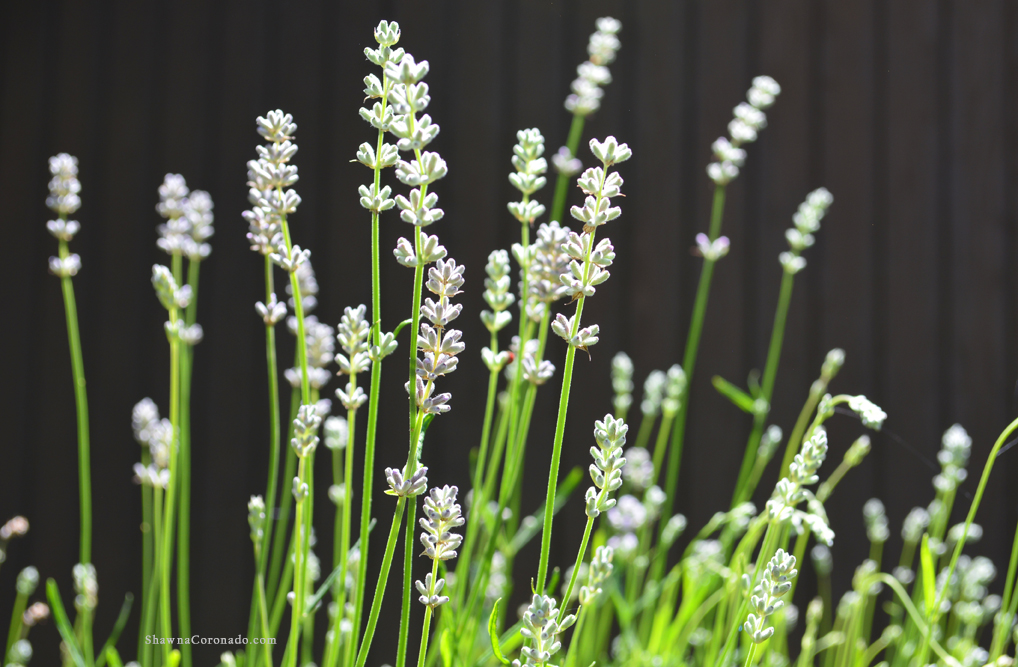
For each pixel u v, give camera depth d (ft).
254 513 3.34
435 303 3.02
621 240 9.30
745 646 3.98
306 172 9.21
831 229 9.41
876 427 3.25
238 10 9.52
